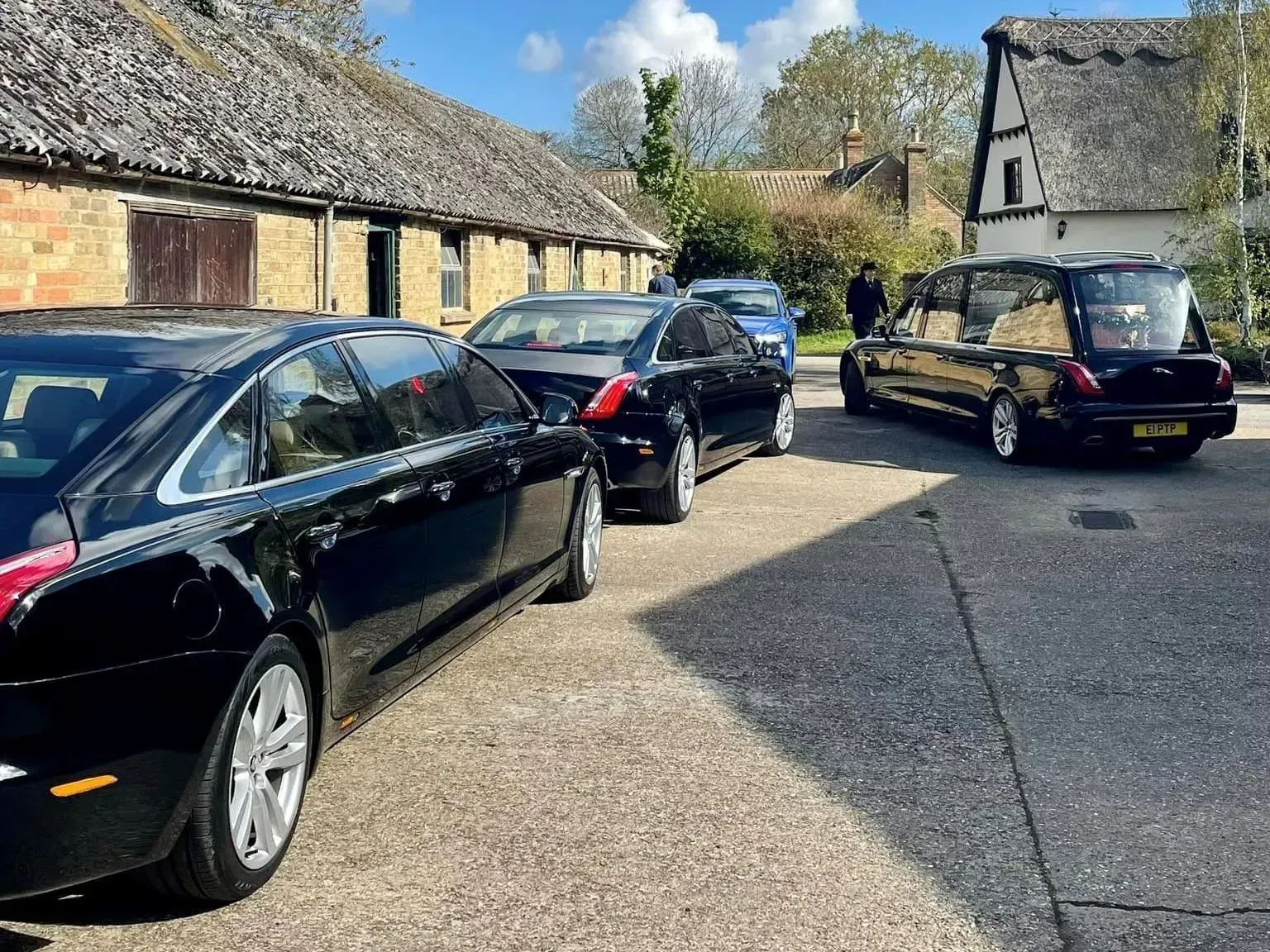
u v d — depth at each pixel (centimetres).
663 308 961
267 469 385
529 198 2262
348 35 2433
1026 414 1184
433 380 525
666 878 368
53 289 958
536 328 923
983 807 421
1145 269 1184
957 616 665
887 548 832
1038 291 1216
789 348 1973
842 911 350
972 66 6544
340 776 443
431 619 478
